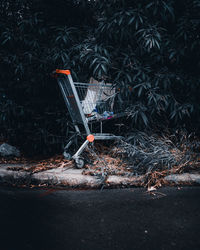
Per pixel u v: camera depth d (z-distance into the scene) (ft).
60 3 15.66
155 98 13.07
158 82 13.37
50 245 6.19
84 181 10.54
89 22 16.17
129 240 6.38
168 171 10.98
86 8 15.62
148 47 12.59
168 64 14.85
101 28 13.57
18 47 15.72
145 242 6.27
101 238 6.48
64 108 16.07
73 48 14.26
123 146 12.85
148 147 13.01
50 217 7.71
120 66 14.24
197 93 14.51
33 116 16.08
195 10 13.10
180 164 11.48
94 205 8.59
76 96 12.00
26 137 16.34
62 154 14.85
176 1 13.70
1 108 15.29
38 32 15.31
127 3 13.47
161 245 6.14
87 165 12.05
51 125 16.08
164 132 14.69
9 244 6.23
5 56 15.20
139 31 12.41
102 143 15.48
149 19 13.05
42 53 15.23
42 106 16.05
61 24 16.05
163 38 13.39
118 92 13.34
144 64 13.98
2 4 15.71
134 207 8.36
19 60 15.28
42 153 15.53
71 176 10.77
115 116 13.15
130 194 9.58
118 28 12.91
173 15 12.76
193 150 13.55
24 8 15.92
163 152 11.83
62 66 14.98
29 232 6.81
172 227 6.99
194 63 14.90
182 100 14.56
